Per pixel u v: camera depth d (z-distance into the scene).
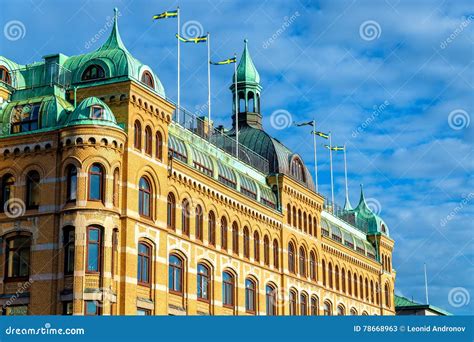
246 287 62.03
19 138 48.00
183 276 52.97
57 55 52.94
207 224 56.69
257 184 66.69
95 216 45.03
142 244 48.47
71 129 45.91
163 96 51.66
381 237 97.62
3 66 51.97
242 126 78.81
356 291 88.56
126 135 47.59
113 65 49.69
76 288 43.97
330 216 86.38
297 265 71.25
